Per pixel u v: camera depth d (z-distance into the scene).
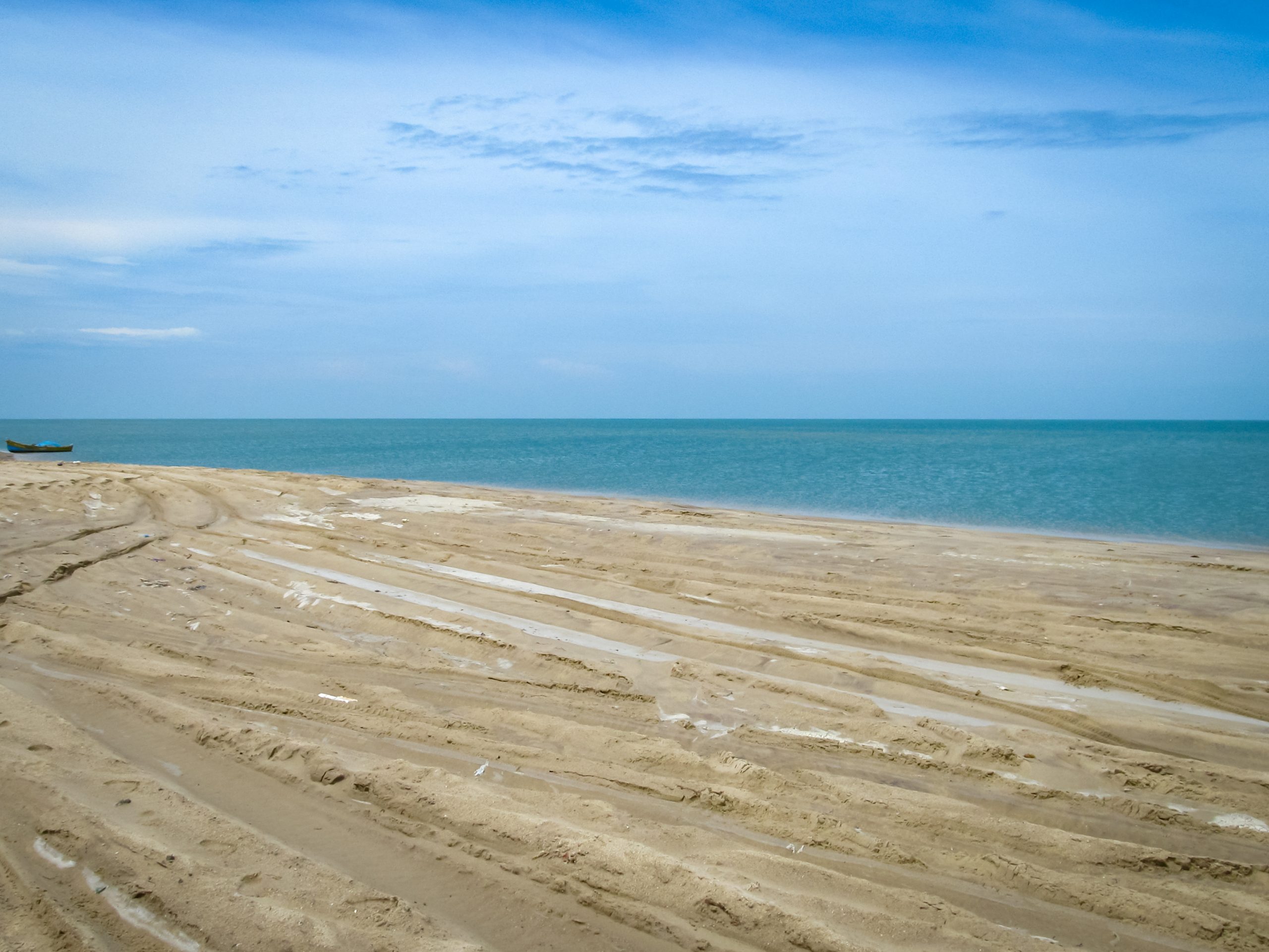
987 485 33.47
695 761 6.91
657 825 5.80
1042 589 12.86
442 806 5.88
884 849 5.62
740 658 9.63
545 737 7.43
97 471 24.69
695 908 4.80
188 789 6.18
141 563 13.41
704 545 15.91
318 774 6.38
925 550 15.59
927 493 30.20
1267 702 8.58
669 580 13.20
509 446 77.62
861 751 7.28
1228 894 5.18
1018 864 5.42
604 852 5.28
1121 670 9.41
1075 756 7.08
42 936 4.35
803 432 147.00
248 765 6.55
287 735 7.31
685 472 41.69
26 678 8.38
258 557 14.19
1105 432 154.75
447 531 16.97
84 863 4.98
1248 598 12.22
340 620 10.76
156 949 4.27
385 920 4.57
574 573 13.58
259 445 80.81
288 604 11.48
